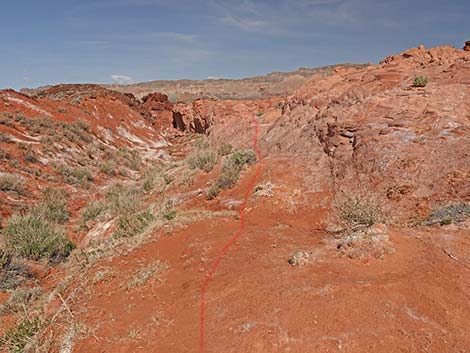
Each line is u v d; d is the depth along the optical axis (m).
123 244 7.80
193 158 16.98
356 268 4.55
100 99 39.31
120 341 4.05
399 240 5.22
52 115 27.67
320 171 10.72
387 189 7.99
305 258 4.96
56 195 15.65
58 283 7.61
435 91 11.01
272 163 12.37
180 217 8.59
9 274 8.43
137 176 23.09
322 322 3.55
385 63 17.25
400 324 3.45
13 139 19.64
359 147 9.98
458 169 7.47
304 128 14.11
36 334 4.83
